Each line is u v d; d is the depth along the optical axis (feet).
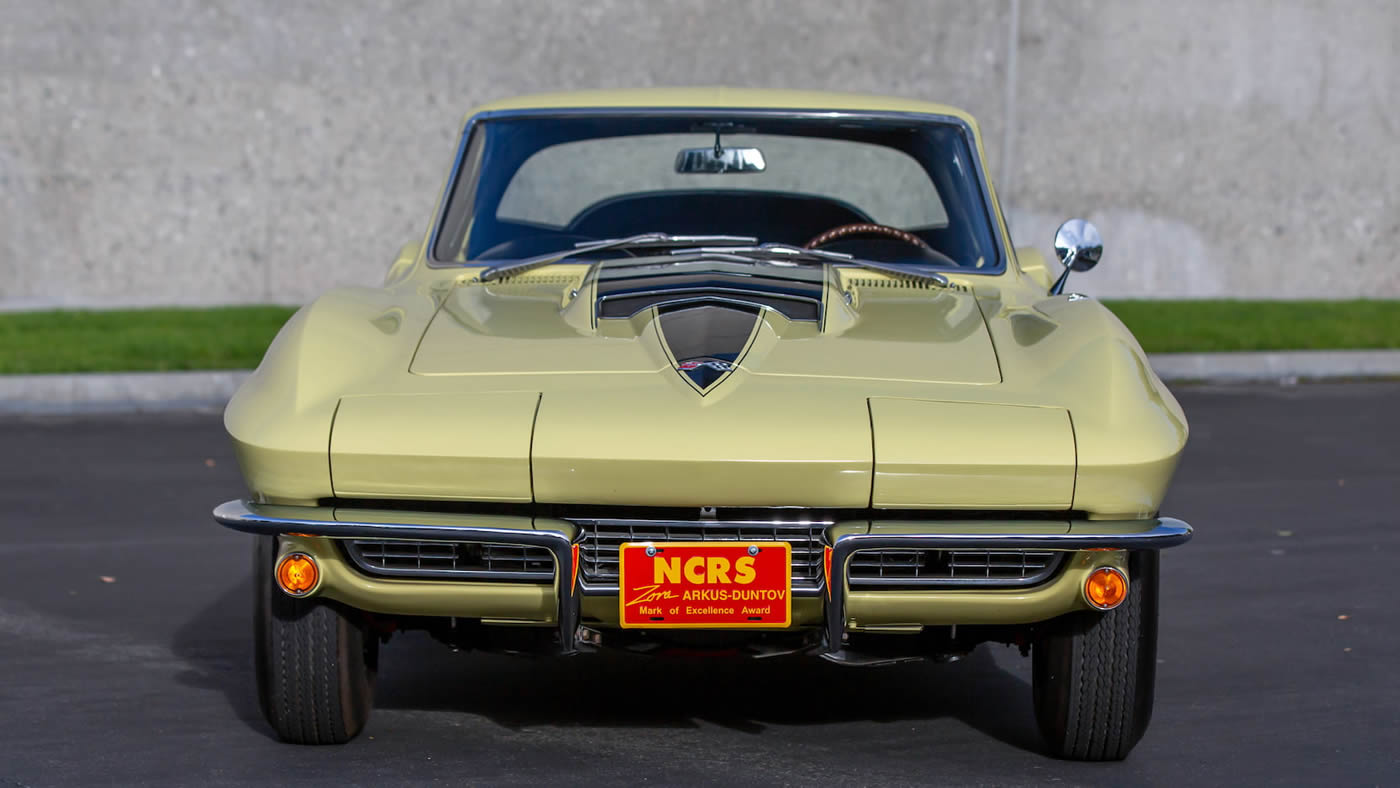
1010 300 22.77
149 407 50.78
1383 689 23.62
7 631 26.43
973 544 17.25
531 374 18.48
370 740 20.58
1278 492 38.88
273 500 17.71
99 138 74.23
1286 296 81.61
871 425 17.49
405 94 76.69
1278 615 28.09
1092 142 80.28
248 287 76.13
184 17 74.43
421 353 19.21
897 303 21.77
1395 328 65.72
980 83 79.77
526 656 19.44
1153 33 79.97
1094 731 19.38
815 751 20.26
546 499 17.44
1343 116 81.30
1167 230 81.00
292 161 75.97
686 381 18.08
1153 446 17.65
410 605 17.97
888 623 17.99
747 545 17.47
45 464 41.57
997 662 25.16
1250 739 21.13
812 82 79.25
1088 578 17.85
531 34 77.36
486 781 18.92
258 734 20.89
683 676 23.98
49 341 58.80
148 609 28.02
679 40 78.33
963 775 19.35
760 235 25.75
